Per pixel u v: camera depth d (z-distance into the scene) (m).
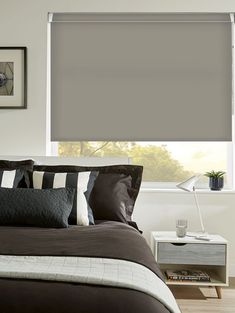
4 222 3.01
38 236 2.46
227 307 3.27
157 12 4.20
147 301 1.50
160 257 3.62
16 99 4.18
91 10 4.20
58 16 4.23
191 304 3.34
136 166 3.61
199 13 4.22
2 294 1.47
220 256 3.60
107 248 2.15
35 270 1.72
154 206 4.18
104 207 3.31
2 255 2.01
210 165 4.39
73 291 1.51
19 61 4.16
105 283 1.60
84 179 3.35
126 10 4.20
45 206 2.97
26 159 3.96
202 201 4.17
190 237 3.71
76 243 2.27
